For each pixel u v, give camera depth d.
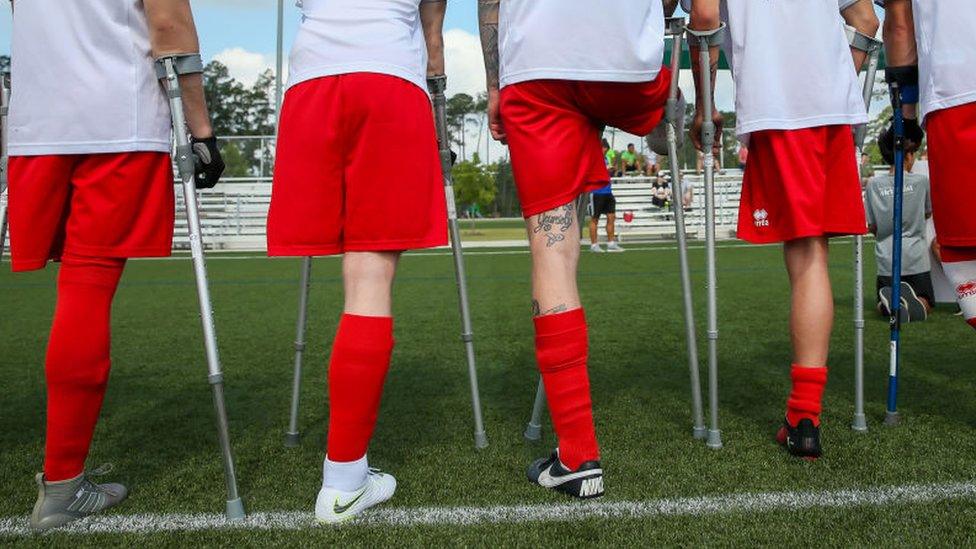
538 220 2.03
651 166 18.86
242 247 16.66
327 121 1.85
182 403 3.03
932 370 3.29
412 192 1.89
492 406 2.90
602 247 13.59
